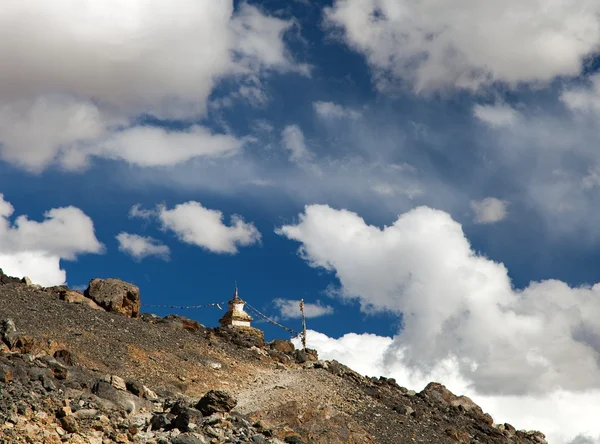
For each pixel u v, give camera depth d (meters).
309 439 46.88
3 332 49.88
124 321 64.25
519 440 71.94
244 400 54.16
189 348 63.50
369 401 62.25
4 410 38.09
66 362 49.69
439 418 65.00
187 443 39.41
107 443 38.72
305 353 74.25
